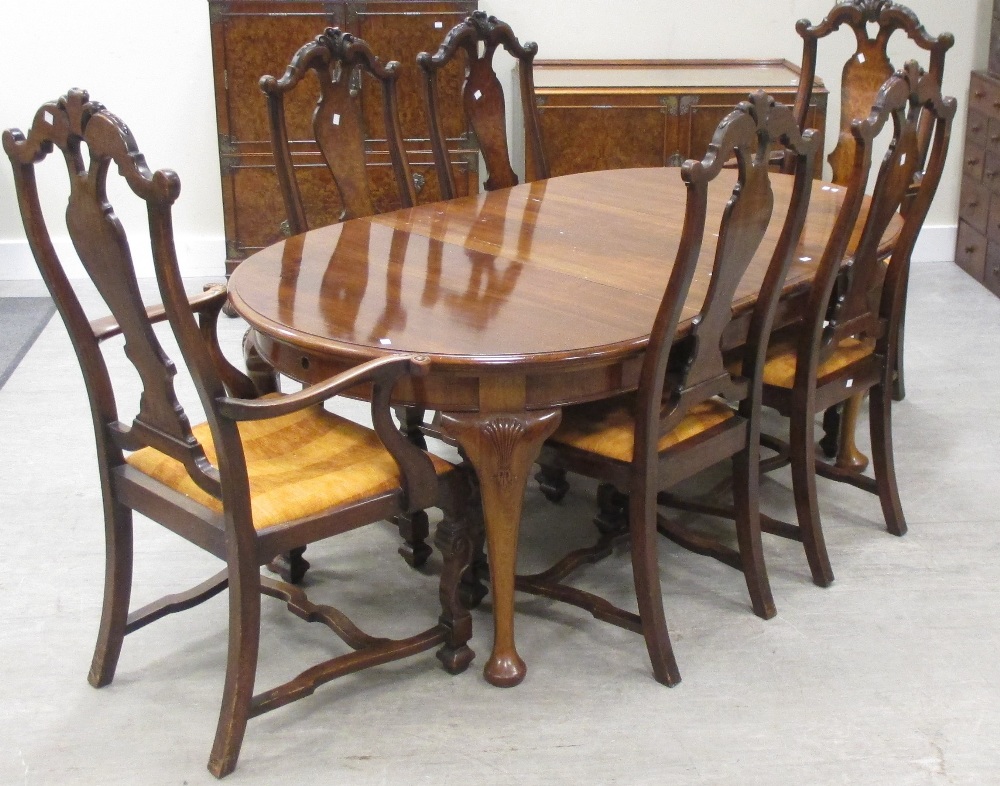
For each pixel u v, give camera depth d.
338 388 1.92
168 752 2.14
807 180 2.17
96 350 2.11
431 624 2.54
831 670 2.36
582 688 2.31
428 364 1.99
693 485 3.13
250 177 4.36
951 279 4.75
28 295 4.57
